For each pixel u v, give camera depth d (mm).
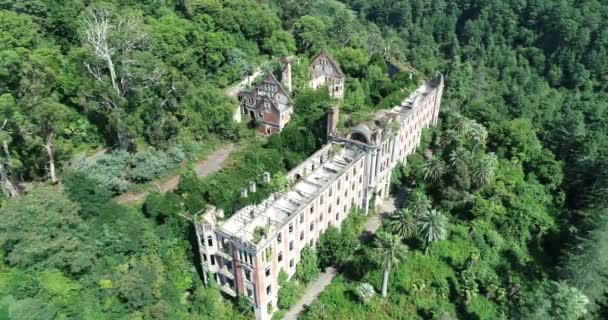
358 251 79500
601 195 92312
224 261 67250
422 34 196375
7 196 73125
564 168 106812
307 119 101188
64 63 91250
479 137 106500
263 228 62406
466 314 72938
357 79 129750
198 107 100812
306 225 71625
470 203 90125
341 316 70188
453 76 141250
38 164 80812
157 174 87625
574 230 86125
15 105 73750
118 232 68062
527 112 132625
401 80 127500
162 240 70688
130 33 95000
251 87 117062
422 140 113688
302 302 72438
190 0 129750
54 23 100000
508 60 166500
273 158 88688
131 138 87625
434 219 77062
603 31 153500
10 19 87938
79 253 61625
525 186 98375
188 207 73375
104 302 62188
